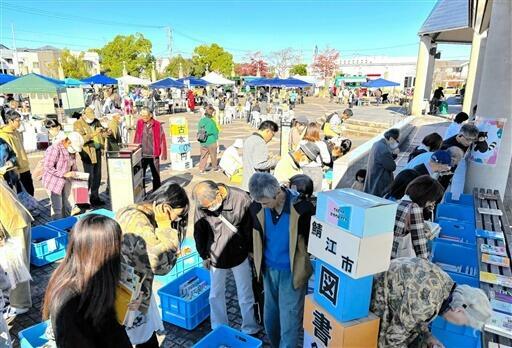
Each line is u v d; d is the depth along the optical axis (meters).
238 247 3.21
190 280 4.02
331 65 52.91
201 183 3.07
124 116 16.78
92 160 6.75
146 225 2.43
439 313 1.98
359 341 2.07
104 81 25.23
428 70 19.31
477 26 13.18
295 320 2.90
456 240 4.00
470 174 5.91
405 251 2.82
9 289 3.38
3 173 5.48
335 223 2.01
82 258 1.71
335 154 9.05
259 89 33.56
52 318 1.70
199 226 3.22
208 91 33.31
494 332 2.31
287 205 2.77
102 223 1.76
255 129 18.36
